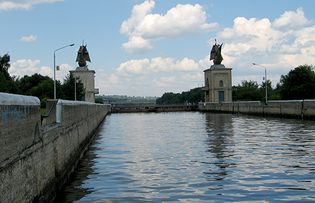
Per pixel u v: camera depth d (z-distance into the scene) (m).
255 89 146.75
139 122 73.06
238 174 18.53
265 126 51.62
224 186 16.19
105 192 15.79
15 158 10.39
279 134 39.03
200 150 27.94
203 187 16.12
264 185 16.16
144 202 14.06
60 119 18.36
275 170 19.31
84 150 29.31
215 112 122.00
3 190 9.24
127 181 17.77
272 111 77.75
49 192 14.18
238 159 23.09
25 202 10.95
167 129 51.84
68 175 19.02
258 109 86.00
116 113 136.00
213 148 28.88
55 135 16.22
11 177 9.88
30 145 12.05
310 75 100.25
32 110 12.54
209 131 45.94
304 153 24.89
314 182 16.52
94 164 23.09
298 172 18.69
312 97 97.38
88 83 132.62
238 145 30.36
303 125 51.12
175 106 145.75
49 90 108.50
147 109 141.75
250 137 36.72
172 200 14.22
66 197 15.25
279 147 28.39
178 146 31.00
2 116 9.52
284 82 104.69
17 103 10.80
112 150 29.78
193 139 36.44
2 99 9.55
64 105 19.78
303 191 15.04
